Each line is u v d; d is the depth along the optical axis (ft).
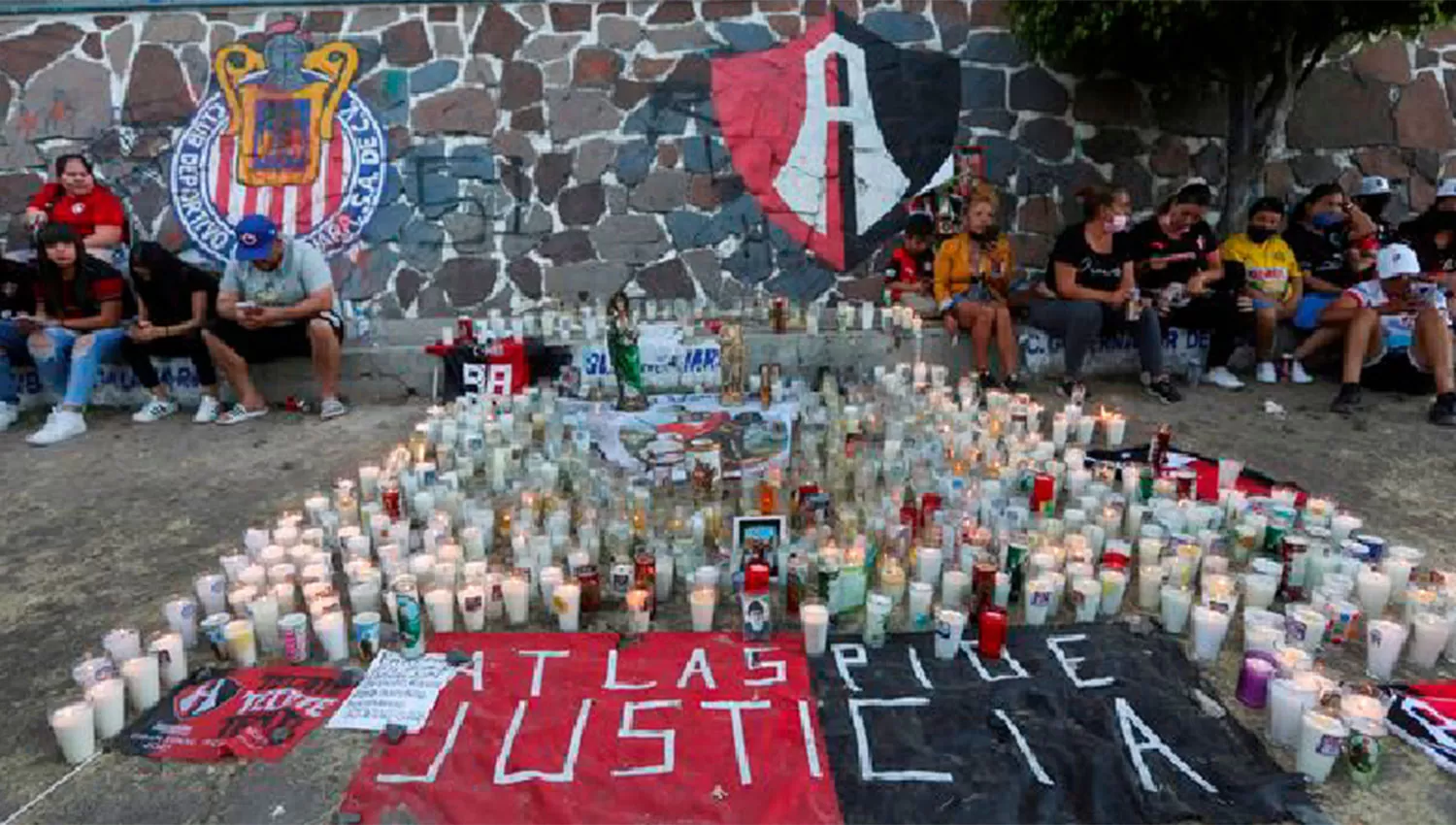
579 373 22.65
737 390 20.62
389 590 12.52
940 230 26.43
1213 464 18.15
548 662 11.23
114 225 24.44
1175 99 26.45
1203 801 8.77
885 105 26.07
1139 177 26.73
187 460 19.45
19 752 9.87
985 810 8.66
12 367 23.26
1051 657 11.27
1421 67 26.81
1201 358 24.86
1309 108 26.78
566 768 9.25
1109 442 19.20
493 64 25.50
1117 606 12.41
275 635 11.73
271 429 21.58
